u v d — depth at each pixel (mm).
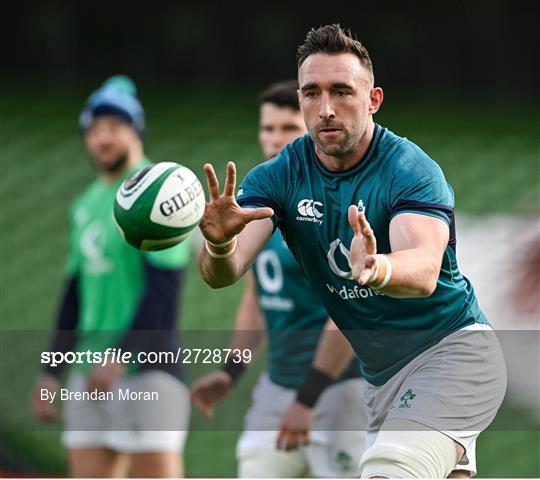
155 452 18078
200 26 74375
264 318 17266
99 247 18734
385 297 12242
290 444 16109
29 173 51281
